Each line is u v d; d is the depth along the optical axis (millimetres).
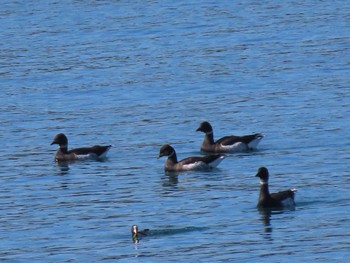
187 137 55812
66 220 42062
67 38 84875
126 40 83125
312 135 54438
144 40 82875
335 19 88000
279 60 73812
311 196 43938
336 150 51406
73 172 50000
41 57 78438
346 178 46344
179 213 42219
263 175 42406
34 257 37719
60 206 44156
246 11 93375
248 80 68375
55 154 52750
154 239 39031
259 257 36750
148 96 65375
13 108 63844
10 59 78312
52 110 62938
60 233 40406
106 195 45594
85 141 55750
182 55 77000
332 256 36562
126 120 59750
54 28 89125
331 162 49250
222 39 81812
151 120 59562
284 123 57344
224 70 71562
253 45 79250
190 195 44875
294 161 49938
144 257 37094
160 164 50906
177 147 54188
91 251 38094
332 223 40094
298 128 56094
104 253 37781
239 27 86250
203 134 56312
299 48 77438
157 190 46062
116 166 50875
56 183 48062
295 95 63656
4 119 61125
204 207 42906
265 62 73438
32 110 63156
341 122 56656
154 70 72750
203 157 49531
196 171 49062
